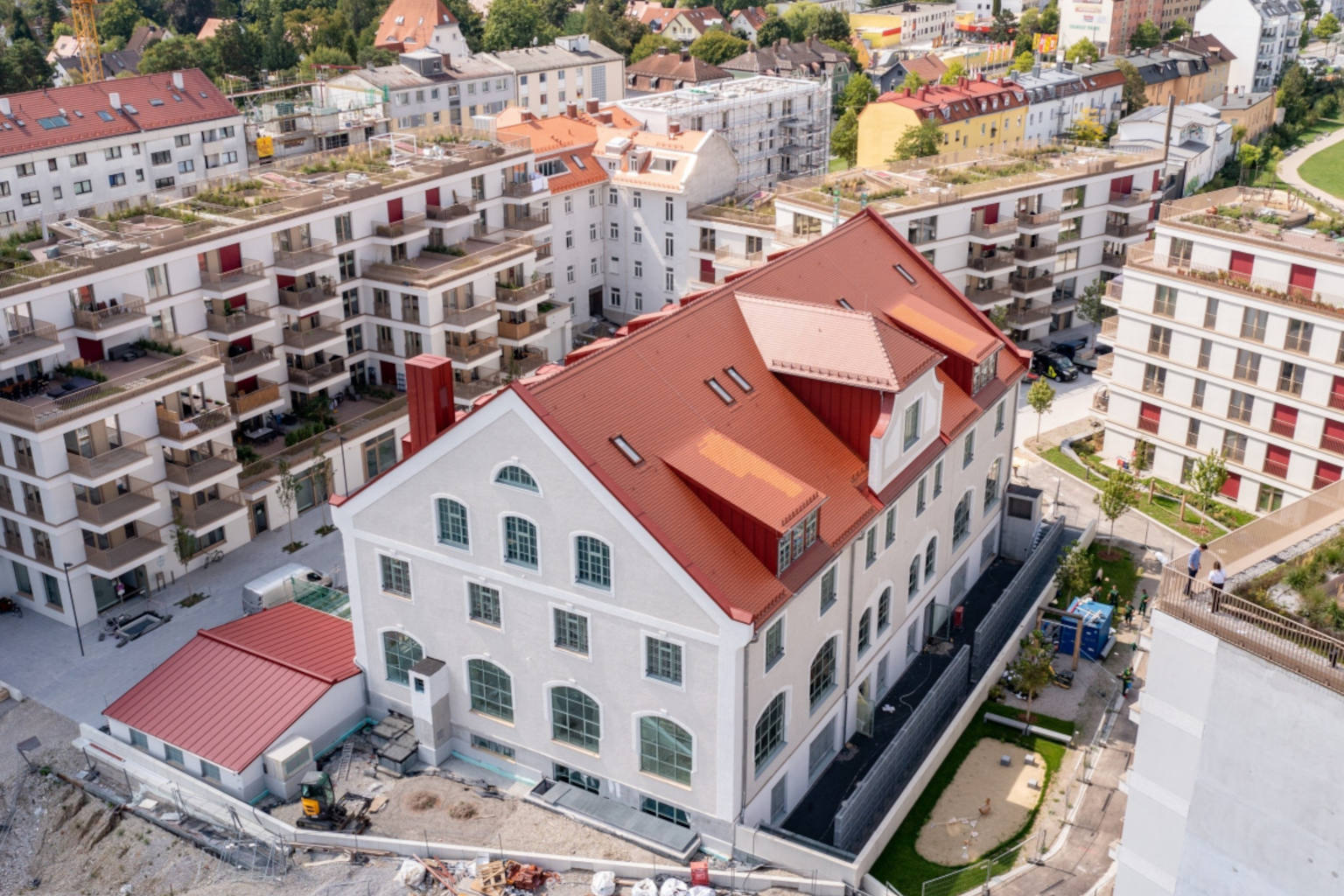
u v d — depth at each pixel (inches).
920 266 2578.7
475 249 3368.6
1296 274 2642.7
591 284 4158.5
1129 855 1451.8
